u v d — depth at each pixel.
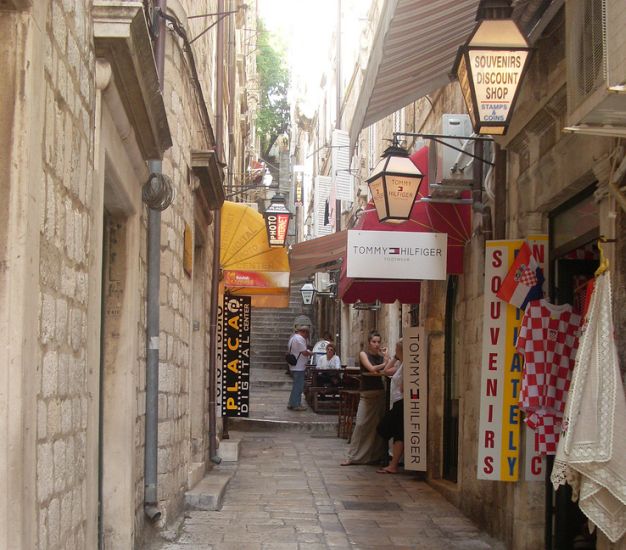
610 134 4.08
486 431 6.46
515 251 6.50
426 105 11.32
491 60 4.94
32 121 2.83
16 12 2.79
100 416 5.32
